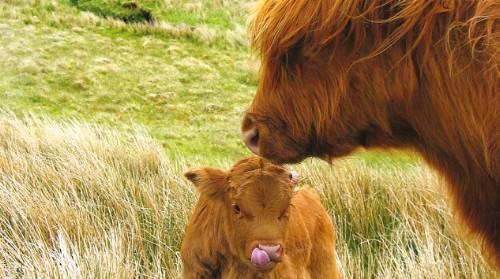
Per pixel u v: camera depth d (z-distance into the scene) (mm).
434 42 2225
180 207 7594
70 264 6012
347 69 2316
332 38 2293
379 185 8305
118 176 8672
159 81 17359
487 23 2137
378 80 2295
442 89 2236
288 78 2400
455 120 2264
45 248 6711
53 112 15148
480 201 2482
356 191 8008
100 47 19062
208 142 14117
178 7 23094
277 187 4551
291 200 4922
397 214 7594
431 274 5871
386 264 6145
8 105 15062
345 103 2348
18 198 7598
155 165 9664
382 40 2260
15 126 11188
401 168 8930
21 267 6332
